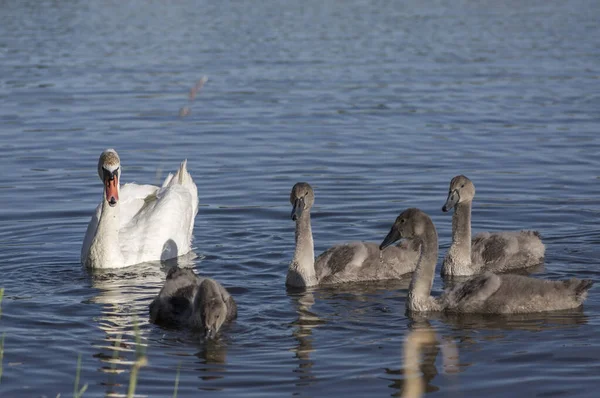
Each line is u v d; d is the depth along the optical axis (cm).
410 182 2144
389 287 1569
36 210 1977
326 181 2158
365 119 2786
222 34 4428
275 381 1131
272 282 1566
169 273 1442
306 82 3325
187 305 1368
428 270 1417
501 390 1099
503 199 2014
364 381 1128
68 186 2141
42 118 2781
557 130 2633
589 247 1716
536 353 1213
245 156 2391
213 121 2772
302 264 1543
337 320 1371
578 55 3875
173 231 1777
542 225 1845
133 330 1323
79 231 1869
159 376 1149
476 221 1875
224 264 1661
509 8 5484
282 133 2623
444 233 1836
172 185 1900
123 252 1709
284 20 4912
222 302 1304
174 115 2841
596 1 5800
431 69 3578
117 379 1140
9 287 1537
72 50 3959
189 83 3303
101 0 5803
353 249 1612
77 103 2988
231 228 1869
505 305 1391
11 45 4062
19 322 1345
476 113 2855
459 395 1088
